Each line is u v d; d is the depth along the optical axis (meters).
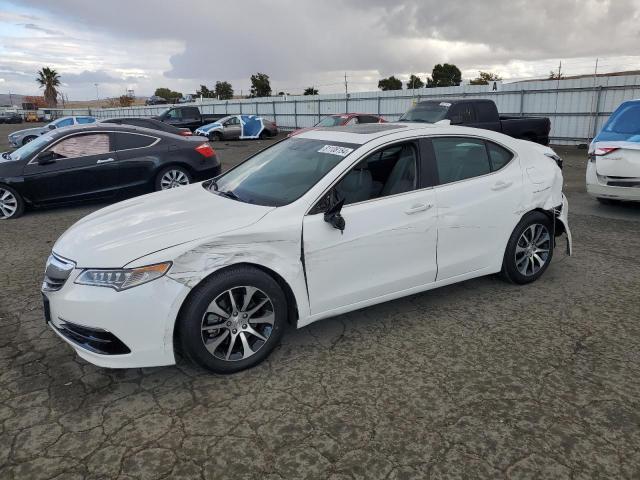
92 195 8.12
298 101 31.70
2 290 4.71
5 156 8.28
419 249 3.78
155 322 2.91
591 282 4.69
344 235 3.41
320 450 2.54
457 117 12.50
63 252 3.19
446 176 3.95
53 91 93.81
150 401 2.97
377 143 3.71
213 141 24.25
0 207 7.70
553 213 4.55
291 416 2.81
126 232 3.22
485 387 3.05
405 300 4.34
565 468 2.39
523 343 3.58
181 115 25.77
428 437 2.62
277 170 3.92
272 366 3.33
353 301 3.58
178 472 2.40
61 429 2.72
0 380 3.21
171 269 2.91
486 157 4.23
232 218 3.26
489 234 4.17
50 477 2.38
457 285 4.65
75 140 8.01
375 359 3.39
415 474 2.37
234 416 2.82
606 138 7.47
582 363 3.30
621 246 5.81
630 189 7.07
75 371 3.30
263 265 3.17
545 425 2.70
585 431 2.65
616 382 3.08
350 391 3.03
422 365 3.31
